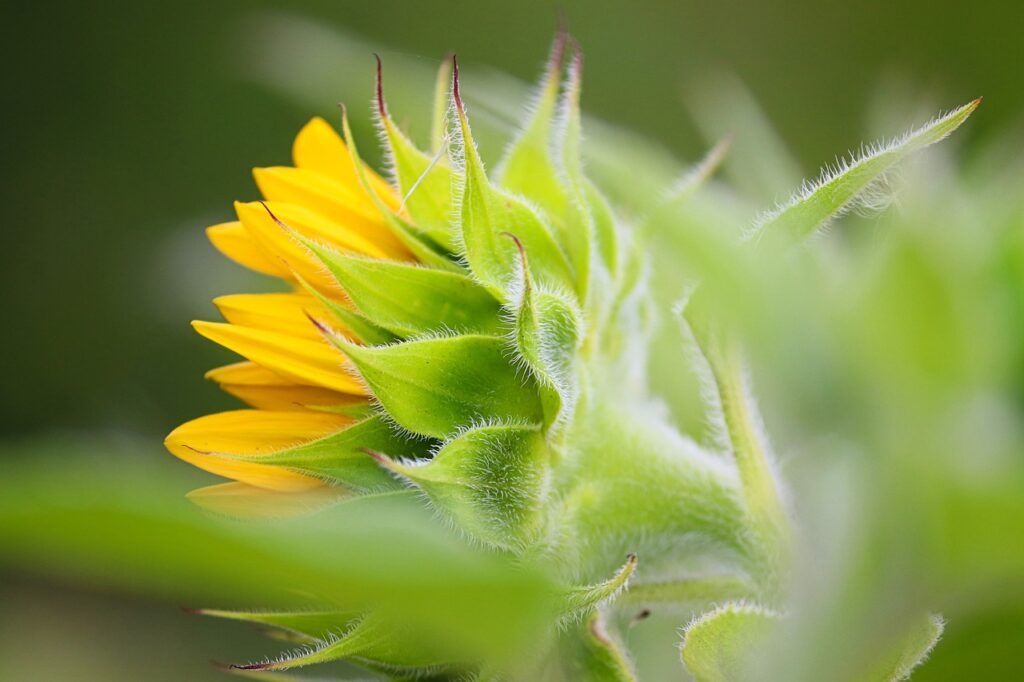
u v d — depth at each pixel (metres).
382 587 0.23
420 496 0.35
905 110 0.36
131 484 0.19
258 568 0.21
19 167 0.72
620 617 0.37
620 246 0.37
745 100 0.38
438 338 0.35
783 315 0.32
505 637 0.25
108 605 0.46
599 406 0.37
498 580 0.24
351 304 0.36
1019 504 0.29
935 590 0.30
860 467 0.31
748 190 0.37
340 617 0.35
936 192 0.33
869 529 0.31
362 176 0.36
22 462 0.21
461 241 0.36
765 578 0.36
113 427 0.45
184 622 0.47
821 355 0.31
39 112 0.72
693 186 0.37
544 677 0.35
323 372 0.35
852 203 0.33
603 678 0.35
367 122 0.38
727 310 0.33
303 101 0.39
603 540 0.37
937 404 0.31
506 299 0.35
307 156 0.37
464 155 0.35
